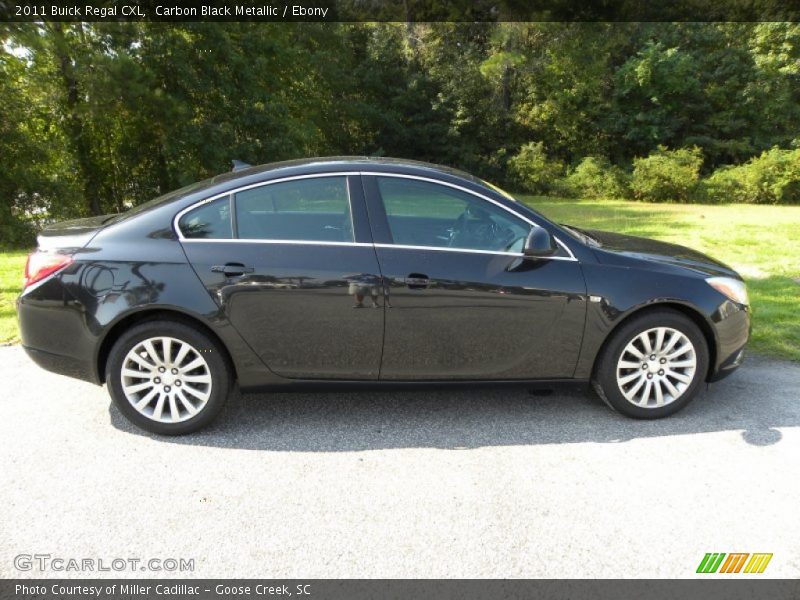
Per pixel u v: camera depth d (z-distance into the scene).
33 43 14.92
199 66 20.23
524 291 3.44
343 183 3.51
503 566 2.41
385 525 2.66
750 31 26.02
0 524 2.64
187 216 3.43
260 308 3.34
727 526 2.65
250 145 21.45
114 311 3.29
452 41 29.80
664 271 3.60
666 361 3.62
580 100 28.17
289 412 3.79
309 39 27.98
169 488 2.93
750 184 22.36
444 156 31.02
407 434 3.51
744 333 3.72
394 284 3.37
